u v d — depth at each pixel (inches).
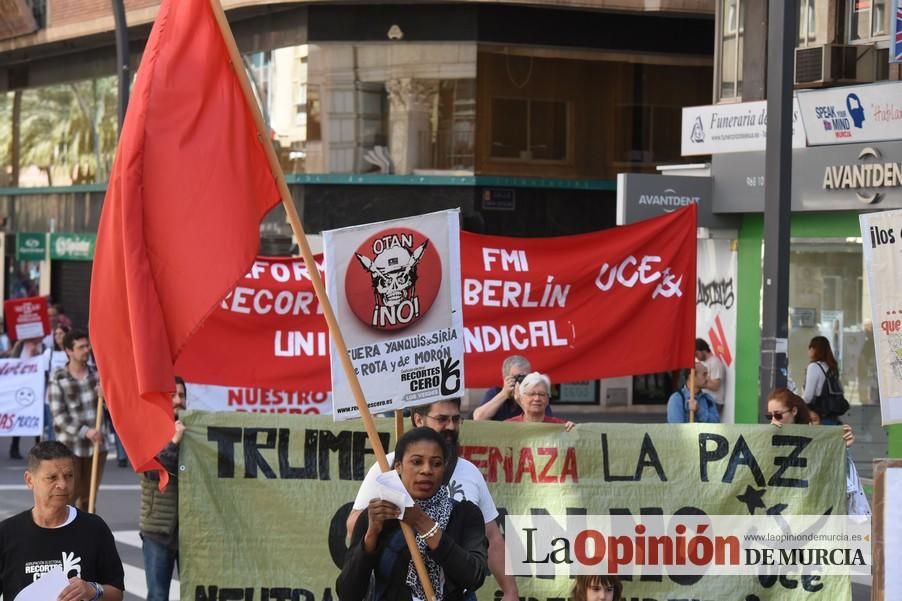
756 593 360.8
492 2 1092.5
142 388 263.3
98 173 1469.0
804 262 779.4
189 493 340.8
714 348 846.5
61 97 1534.2
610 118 1156.5
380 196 1137.4
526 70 1130.0
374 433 271.1
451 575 243.3
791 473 362.0
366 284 287.6
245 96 276.1
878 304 357.7
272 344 417.4
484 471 355.3
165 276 268.8
